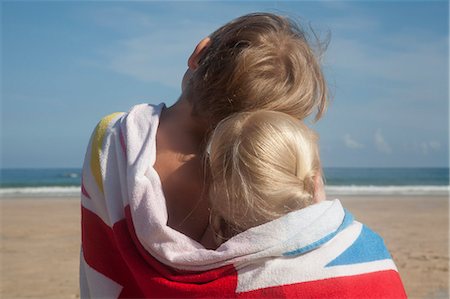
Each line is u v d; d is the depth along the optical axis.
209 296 1.42
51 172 70.38
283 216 1.45
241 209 1.46
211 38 1.76
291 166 1.46
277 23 1.71
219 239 1.57
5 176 54.56
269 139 1.45
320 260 1.42
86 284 1.73
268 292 1.39
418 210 15.84
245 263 1.43
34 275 6.78
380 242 1.54
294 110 1.61
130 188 1.58
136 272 1.52
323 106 1.72
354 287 1.42
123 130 1.72
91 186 1.70
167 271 1.48
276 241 1.42
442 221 12.83
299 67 1.61
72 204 17.84
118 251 1.65
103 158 1.70
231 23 1.73
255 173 1.43
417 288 6.17
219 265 1.44
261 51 1.59
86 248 1.69
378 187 33.72
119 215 1.62
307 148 1.49
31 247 8.79
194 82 1.70
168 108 1.84
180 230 1.66
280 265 1.41
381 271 1.47
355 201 19.70
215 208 1.52
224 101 1.60
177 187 1.68
